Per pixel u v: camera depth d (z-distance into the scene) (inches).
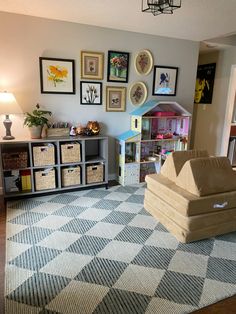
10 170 120.4
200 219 87.2
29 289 66.6
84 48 136.5
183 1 99.0
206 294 66.0
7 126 120.6
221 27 135.6
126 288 67.7
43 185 128.3
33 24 123.6
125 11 113.3
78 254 82.2
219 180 91.5
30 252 82.7
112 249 85.3
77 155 132.3
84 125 146.1
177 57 162.4
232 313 60.4
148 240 91.0
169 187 96.7
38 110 129.7
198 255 82.7
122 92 151.5
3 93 114.4
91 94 143.9
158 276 72.6
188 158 108.3
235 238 93.5
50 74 132.3
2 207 116.5
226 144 193.8
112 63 144.6
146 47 151.6
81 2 103.3
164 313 59.9
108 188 143.9
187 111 161.9
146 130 153.3
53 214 110.0
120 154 149.9
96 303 62.6
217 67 195.8
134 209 116.4
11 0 102.7
